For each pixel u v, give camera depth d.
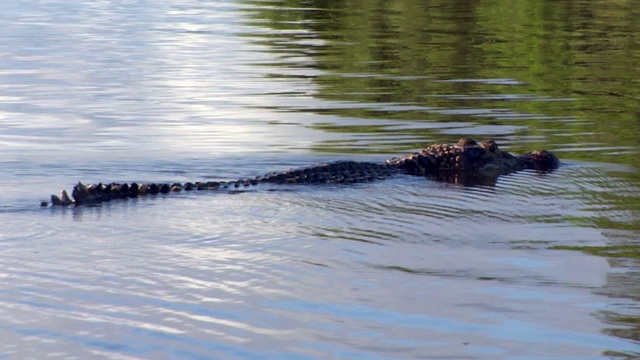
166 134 46.03
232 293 24.45
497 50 74.06
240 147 43.44
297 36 81.19
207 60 68.81
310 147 43.62
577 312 23.41
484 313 23.33
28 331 21.80
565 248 28.84
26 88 57.97
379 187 37.00
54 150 42.41
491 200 35.00
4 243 28.47
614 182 37.81
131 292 24.38
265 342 21.44
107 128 47.34
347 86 59.66
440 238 29.88
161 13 96.25
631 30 84.75
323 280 25.59
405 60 69.44
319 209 33.19
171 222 31.11
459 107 53.53
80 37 79.50
